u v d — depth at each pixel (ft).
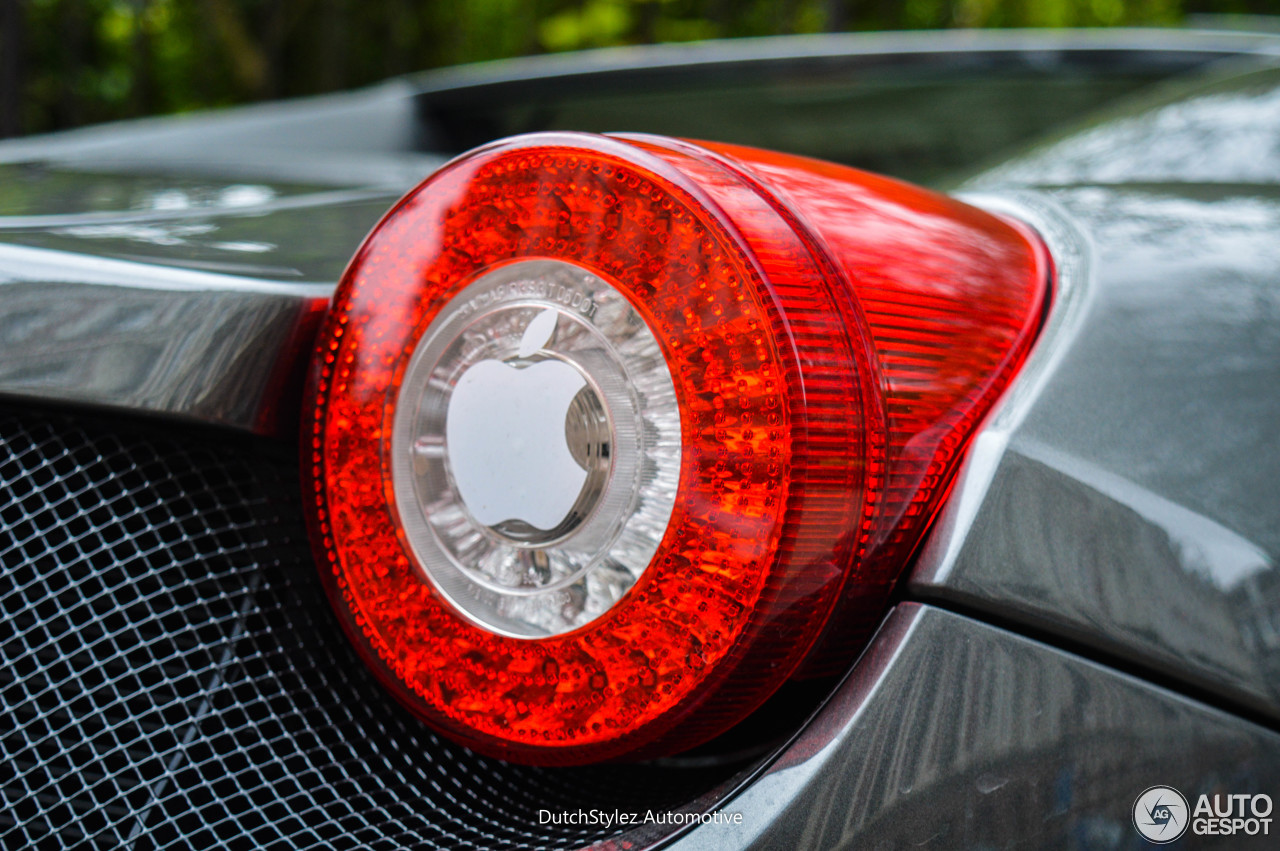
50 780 2.34
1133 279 2.27
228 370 2.31
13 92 28.86
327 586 2.21
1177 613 2.06
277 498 2.37
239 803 2.30
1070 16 22.81
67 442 2.41
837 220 2.18
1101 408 2.14
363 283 2.21
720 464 2.06
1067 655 2.06
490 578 2.13
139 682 2.35
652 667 2.08
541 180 2.13
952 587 2.09
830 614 2.08
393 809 2.27
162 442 2.39
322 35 40.98
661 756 2.12
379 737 2.33
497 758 2.19
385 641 2.18
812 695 2.14
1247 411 2.14
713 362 2.07
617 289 2.10
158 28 41.70
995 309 2.23
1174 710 2.05
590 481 2.10
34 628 2.39
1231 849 2.04
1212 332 2.20
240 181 3.57
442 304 2.17
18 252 2.36
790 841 2.06
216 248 2.45
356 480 2.20
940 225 2.31
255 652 2.35
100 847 2.31
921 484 2.12
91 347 2.33
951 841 2.04
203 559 2.38
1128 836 2.04
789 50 5.45
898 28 24.06
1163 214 2.43
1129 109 3.13
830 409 2.06
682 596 2.07
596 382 2.10
